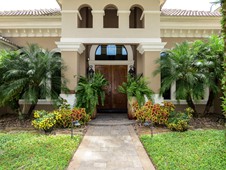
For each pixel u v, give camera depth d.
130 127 10.95
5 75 11.09
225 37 6.67
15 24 14.93
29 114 12.28
